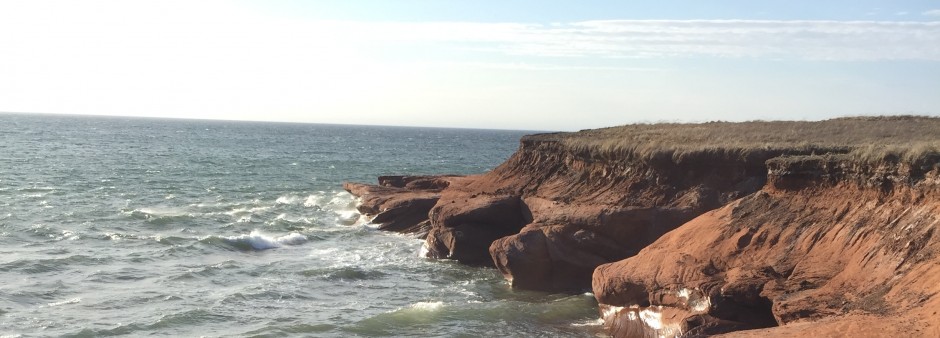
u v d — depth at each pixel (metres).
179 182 69.06
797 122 43.41
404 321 24.98
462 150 164.25
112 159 93.56
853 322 15.66
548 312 26.12
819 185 22.59
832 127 38.19
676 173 31.97
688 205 30.11
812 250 20.52
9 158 87.38
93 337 22.33
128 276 30.20
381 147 167.88
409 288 30.50
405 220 44.38
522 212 37.19
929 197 18.39
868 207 20.20
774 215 22.81
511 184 41.62
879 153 20.56
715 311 19.55
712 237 23.27
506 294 29.77
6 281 28.05
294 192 65.62
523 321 25.16
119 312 24.97
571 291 30.19
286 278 31.14
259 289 28.78
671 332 20.80
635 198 32.12
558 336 23.58
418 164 107.50
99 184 64.00
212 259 34.59
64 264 31.50
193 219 46.12
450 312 25.95
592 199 34.06
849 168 21.56
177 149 124.62
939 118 40.97
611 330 23.62
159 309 25.48
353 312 26.39
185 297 27.22
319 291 29.39
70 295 26.84
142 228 42.47
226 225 44.78
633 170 34.06
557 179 39.28
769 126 41.91
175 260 33.88
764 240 21.97
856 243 19.41
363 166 100.25
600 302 24.66
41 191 56.88
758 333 16.42
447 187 51.50
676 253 23.28
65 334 22.23
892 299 16.33
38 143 122.81
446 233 36.72
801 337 15.61
